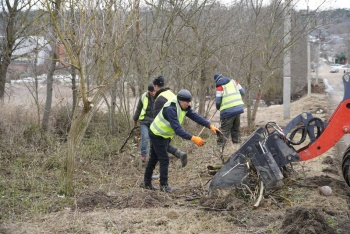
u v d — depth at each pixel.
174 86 14.72
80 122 8.11
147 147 10.60
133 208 7.24
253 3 15.24
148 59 13.36
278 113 22.83
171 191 8.19
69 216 6.82
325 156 10.58
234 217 6.69
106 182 9.23
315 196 7.61
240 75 15.63
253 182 7.35
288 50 16.47
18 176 9.36
